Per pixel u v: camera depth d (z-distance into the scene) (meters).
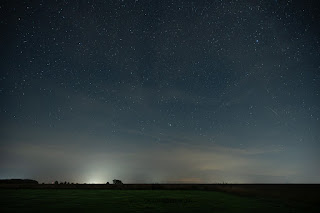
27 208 14.21
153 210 13.91
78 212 13.02
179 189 31.14
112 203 16.69
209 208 14.82
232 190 27.00
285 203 17.28
